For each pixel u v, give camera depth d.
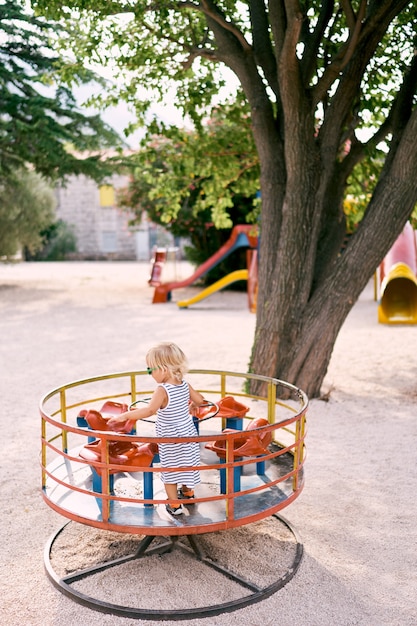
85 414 5.08
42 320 16.33
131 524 4.11
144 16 9.36
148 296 21.58
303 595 4.18
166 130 11.09
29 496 5.87
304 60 8.77
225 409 5.40
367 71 10.09
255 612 3.98
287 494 4.59
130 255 43.88
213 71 11.07
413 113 7.88
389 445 7.14
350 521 5.29
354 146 9.28
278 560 4.58
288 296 8.66
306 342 8.70
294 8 7.37
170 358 4.46
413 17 9.55
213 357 11.65
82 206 43.66
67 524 5.23
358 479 6.19
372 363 11.25
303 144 8.34
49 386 9.87
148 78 10.89
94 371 10.76
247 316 16.94
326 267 9.05
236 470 4.54
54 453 6.99
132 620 3.92
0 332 14.62
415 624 3.88
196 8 8.59
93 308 18.59
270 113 8.98
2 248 26.31
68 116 20.06
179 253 41.59
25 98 19.66
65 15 8.20
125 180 42.53
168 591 4.18
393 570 4.52
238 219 23.38
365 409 8.54
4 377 10.45
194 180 12.84
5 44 19.53
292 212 8.52
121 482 4.89
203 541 4.86
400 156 8.09
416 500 5.70
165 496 4.56
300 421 4.65
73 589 4.19
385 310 16.41
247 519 4.20
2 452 7.05
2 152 21.53
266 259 8.99
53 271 32.78
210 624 3.86
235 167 11.66
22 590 4.29
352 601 4.11
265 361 8.83
